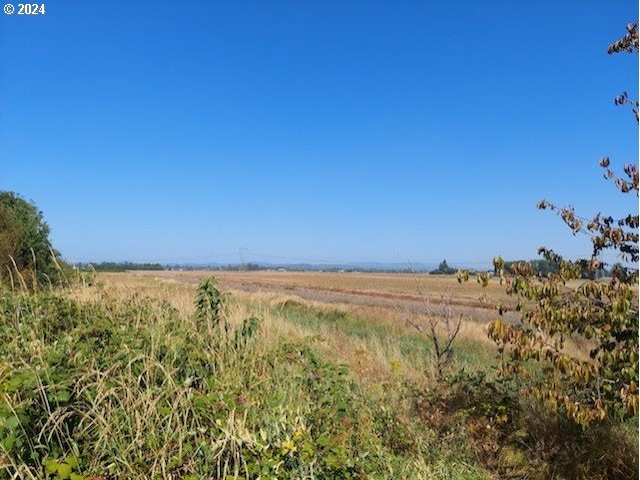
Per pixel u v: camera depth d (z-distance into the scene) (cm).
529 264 501
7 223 1590
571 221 485
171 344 485
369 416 537
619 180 472
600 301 491
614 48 470
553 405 473
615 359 452
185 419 350
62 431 327
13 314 540
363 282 8212
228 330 614
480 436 576
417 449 508
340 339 1144
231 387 453
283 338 694
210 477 321
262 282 7381
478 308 3136
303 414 448
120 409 345
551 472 514
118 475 308
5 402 299
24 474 284
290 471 339
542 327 484
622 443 505
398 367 734
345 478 360
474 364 1016
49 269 981
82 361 391
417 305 3338
